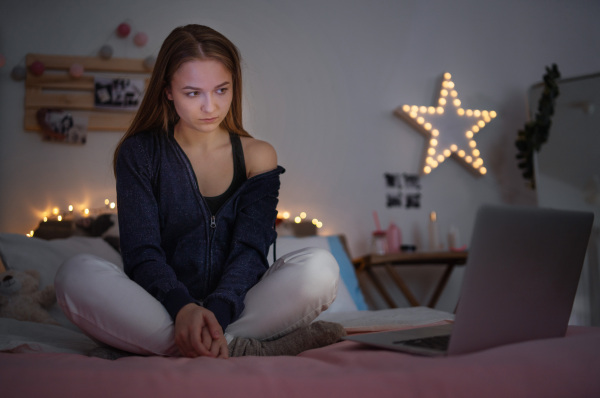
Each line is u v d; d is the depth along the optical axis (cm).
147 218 137
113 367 79
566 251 93
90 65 319
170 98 143
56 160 312
